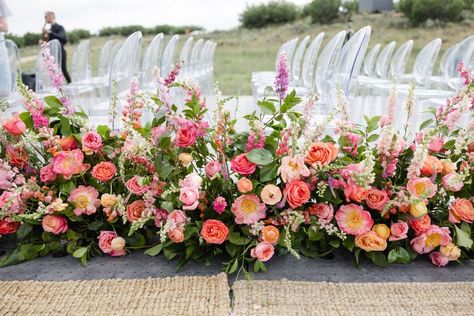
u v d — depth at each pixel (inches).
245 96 270.1
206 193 49.5
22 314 40.3
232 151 51.3
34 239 52.4
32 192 49.6
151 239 55.4
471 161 50.0
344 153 51.4
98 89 203.0
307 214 47.6
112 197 48.9
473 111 51.9
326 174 47.5
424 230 48.0
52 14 245.6
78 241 52.1
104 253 52.6
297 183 45.5
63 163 48.7
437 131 49.8
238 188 46.2
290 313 40.2
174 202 48.1
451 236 51.6
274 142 50.2
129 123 49.3
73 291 43.6
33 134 48.1
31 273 47.9
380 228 47.7
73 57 203.0
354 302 41.9
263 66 439.5
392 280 46.7
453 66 164.1
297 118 49.8
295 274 47.4
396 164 50.8
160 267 49.1
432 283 45.1
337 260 50.6
